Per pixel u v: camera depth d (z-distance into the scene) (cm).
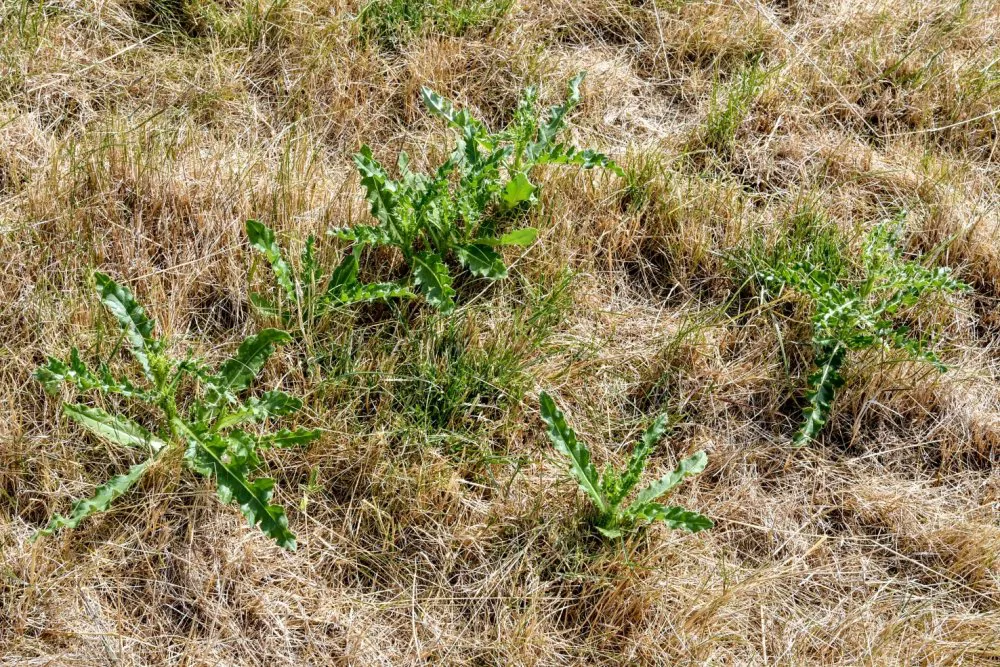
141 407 251
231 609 228
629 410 282
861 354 293
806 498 270
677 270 314
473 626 234
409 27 356
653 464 268
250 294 270
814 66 372
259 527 238
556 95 353
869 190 342
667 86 371
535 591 236
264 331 250
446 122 336
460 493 249
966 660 238
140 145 300
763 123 357
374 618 232
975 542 259
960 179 345
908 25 396
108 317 262
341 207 301
